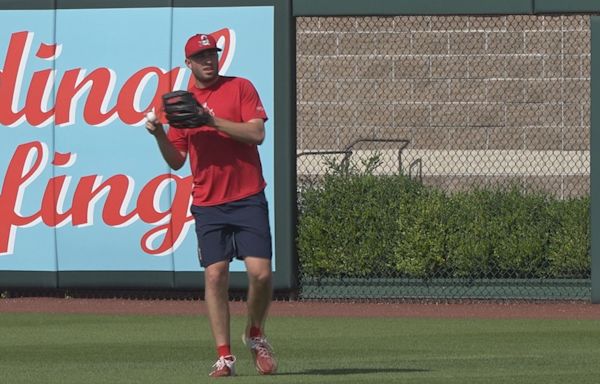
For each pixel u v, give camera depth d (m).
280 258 48.78
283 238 48.72
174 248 48.81
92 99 49.25
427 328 42.34
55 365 33.69
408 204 50.25
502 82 77.38
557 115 76.62
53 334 41.03
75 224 49.47
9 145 49.91
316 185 51.16
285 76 48.19
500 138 76.88
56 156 49.59
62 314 46.72
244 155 30.03
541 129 76.75
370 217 50.06
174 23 48.62
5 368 33.09
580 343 38.12
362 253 49.97
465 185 70.31
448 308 48.06
